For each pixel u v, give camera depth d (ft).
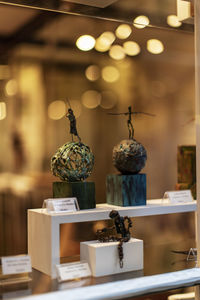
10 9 6.28
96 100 7.66
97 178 7.48
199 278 4.99
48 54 7.00
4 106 6.53
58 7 5.67
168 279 4.83
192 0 5.50
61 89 7.20
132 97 8.17
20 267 4.62
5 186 6.55
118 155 5.73
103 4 5.59
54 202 5.16
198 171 5.22
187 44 8.40
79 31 7.11
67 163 5.32
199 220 5.21
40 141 6.89
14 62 6.63
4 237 6.52
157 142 8.39
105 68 7.79
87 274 4.92
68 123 7.25
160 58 8.45
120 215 5.41
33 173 6.79
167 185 8.41
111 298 4.36
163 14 5.98
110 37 7.50
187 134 8.88
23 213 6.69
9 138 6.58
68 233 6.79
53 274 4.85
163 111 8.57
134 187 5.80
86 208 5.43
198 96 5.26
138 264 5.30
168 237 8.13
